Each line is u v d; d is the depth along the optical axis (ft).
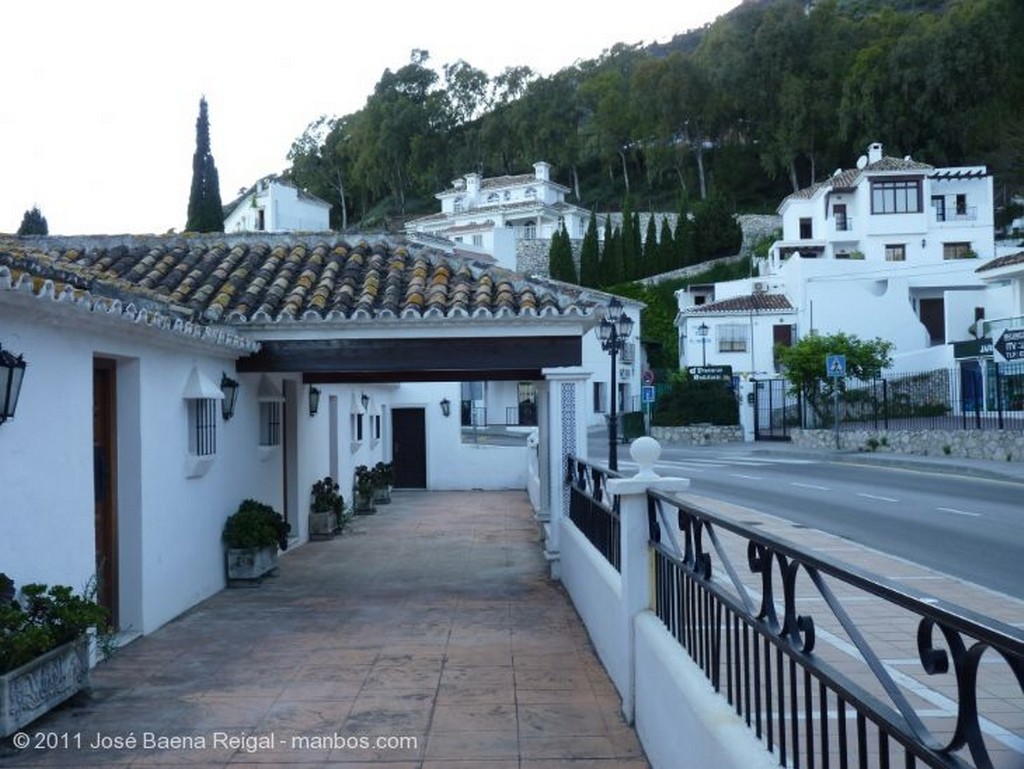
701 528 15.58
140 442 28.43
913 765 8.16
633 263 223.30
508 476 85.46
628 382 188.75
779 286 173.58
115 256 42.80
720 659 14.94
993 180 202.39
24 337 21.63
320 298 37.11
